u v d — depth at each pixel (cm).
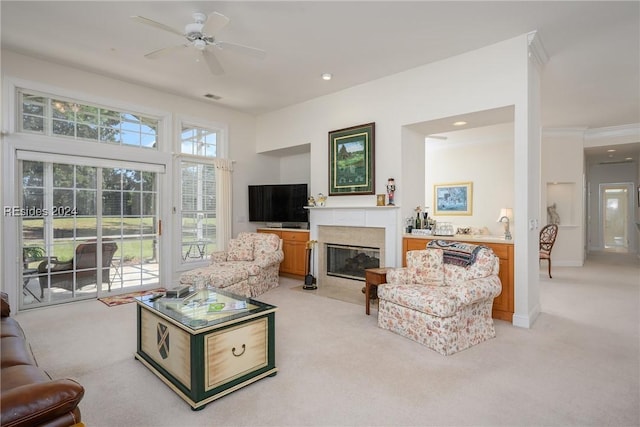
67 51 398
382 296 346
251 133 660
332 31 352
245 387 236
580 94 530
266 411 209
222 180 595
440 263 356
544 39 365
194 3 303
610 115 642
